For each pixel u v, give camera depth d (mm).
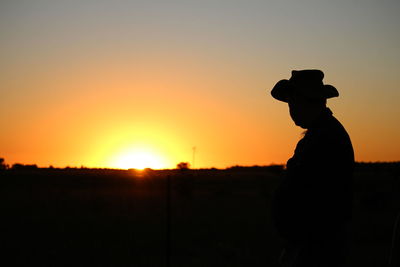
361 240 15375
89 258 12367
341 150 3740
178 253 13492
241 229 18672
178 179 38469
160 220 21906
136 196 36219
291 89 4051
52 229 18234
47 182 31797
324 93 3916
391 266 3352
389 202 29328
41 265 11438
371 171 51719
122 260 12156
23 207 25312
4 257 12422
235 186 53562
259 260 11852
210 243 15109
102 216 23125
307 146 3801
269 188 42219
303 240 3723
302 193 3717
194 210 27656
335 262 3676
